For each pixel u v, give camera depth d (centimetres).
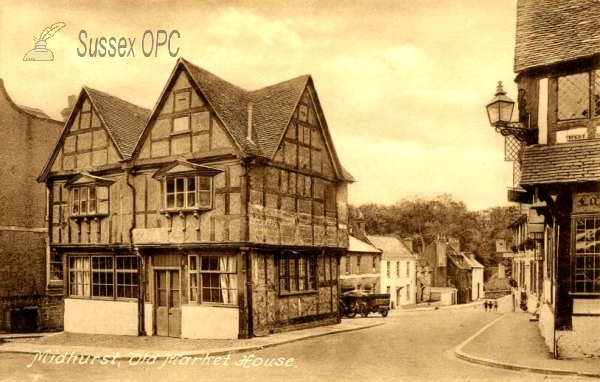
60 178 1891
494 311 3047
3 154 2069
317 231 1883
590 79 1146
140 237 1706
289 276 1766
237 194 1561
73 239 1847
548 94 1183
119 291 1780
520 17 1300
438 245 4325
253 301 1581
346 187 2061
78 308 1838
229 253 1578
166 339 1611
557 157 1147
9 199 2073
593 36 1166
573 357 1131
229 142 1579
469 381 1005
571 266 1136
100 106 1823
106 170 1788
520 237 2812
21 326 2067
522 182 1154
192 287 1633
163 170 1652
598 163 1103
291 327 1747
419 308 3678
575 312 1131
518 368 1071
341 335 1691
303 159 1820
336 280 2022
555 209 1146
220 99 1672
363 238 3569
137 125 1917
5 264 2041
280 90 1814
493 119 1188
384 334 1703
